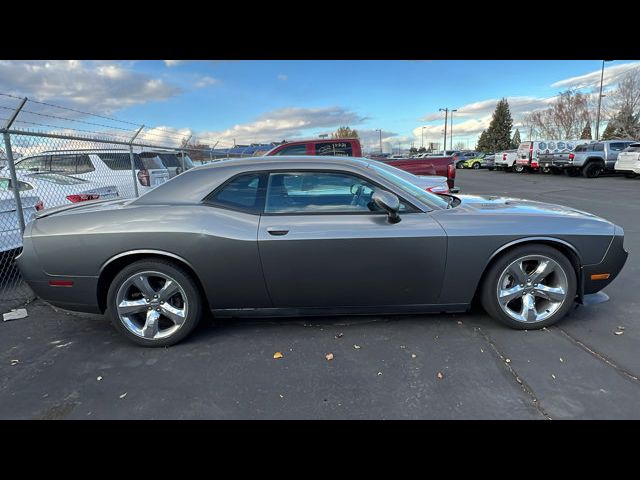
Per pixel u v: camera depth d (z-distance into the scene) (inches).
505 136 2741.1
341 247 116.5
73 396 98.9
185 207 120.5
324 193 122.6
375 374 104.4
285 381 102.7
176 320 121.7
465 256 119.0
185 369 110.0
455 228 118.4
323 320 136.7
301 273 118.6
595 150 792.3
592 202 426.9
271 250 116.4
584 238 121.8
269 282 119.7
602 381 98.2
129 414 91.7
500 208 131.3
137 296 124.4
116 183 301.4
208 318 140.8
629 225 293.9
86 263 118.3
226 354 117.1
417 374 103.7
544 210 131.6
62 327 139.9
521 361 108.1
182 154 396.2
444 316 137.2
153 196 124.4
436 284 121.1
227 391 99.4
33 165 277.0
